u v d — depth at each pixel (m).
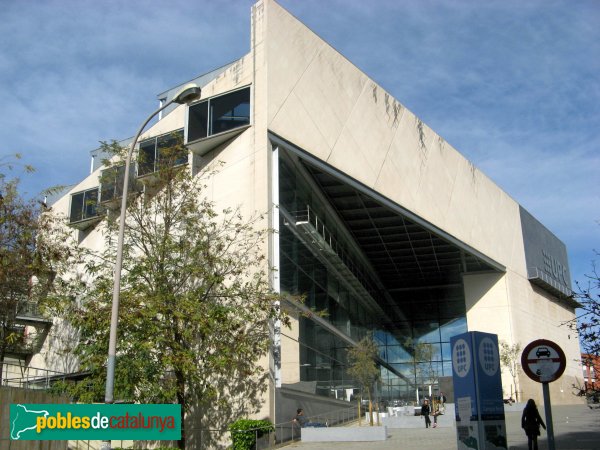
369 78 37.34
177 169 23.91
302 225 31.06
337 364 34.94
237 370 23.75
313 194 34.41
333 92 33.59
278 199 27.86
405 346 53.94
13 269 23.22
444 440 23.34
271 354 24.73
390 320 55.66
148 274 21.80
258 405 24.16
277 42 30.00
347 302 40.72
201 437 25.17
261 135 27.94
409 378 52.66
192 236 23.25
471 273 52.28
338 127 33.47
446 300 55.22
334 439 24.45
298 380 27.91
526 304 54.06
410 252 47.19
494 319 50.56
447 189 44.34
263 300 22.17
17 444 15.46
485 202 50.31
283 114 29.33
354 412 34.09
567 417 32.38
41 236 24.95
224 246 24.27
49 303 21.30
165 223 22.88
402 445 22.00
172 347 19.95
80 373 30.27
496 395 12.70
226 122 29.31
